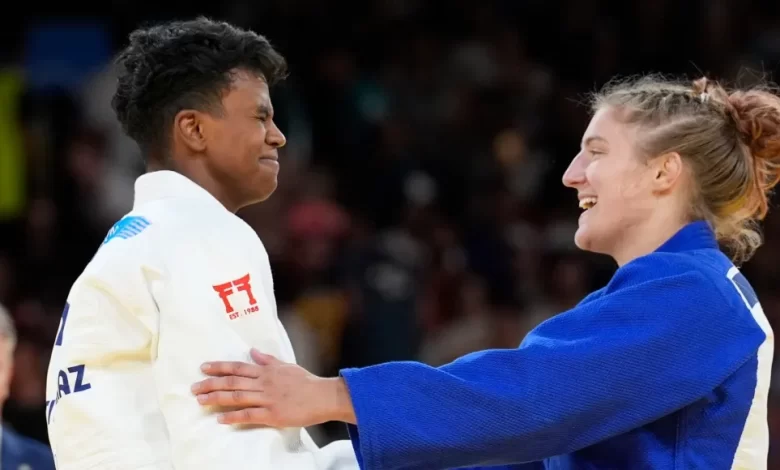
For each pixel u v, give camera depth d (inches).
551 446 378.3
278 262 1061.8
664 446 390.3
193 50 391.2
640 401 377.7
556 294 1047.6
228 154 392.8
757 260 1096.2
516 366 377.1
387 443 364.8
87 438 369.7
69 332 379.2
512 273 1093.8
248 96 393.4
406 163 1199.6
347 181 1201.4
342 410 367.6
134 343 372.2
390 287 1015.0
